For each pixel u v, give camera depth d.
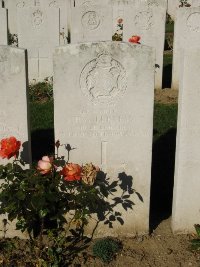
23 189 1.36
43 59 3.38
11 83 1.48
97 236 1.63
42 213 1.36
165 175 2.06
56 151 1.57
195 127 1.51
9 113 1.52
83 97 1.51
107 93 1.51
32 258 1.46
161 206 1.83
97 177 1.59
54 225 1.67
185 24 3.15
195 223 1.62
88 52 1.46
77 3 4.85
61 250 1.46
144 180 1.59
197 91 1.47
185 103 1.49
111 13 3.31
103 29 3.36
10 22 4.86
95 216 1.61
